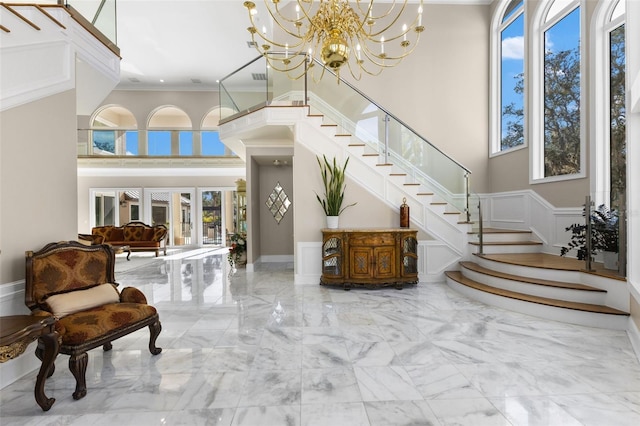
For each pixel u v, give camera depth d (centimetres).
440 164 527
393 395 201
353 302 405
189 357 256
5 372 218
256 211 716
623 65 387
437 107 655
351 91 531
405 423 174
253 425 173
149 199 1077
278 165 768
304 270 511
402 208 494
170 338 296
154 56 845
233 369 236
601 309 308
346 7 291
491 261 436
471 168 654
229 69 926
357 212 511
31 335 176
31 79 249
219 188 1094
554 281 364
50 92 267
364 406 190
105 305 249
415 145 534
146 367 240
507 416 179
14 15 234
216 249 1062
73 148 295
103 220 1075
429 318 341
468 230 509
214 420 177
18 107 238
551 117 498
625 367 233
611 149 403
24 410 189
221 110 636
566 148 470
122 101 1055
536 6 511
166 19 673
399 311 367
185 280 558
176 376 226
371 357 253
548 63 504
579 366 235
